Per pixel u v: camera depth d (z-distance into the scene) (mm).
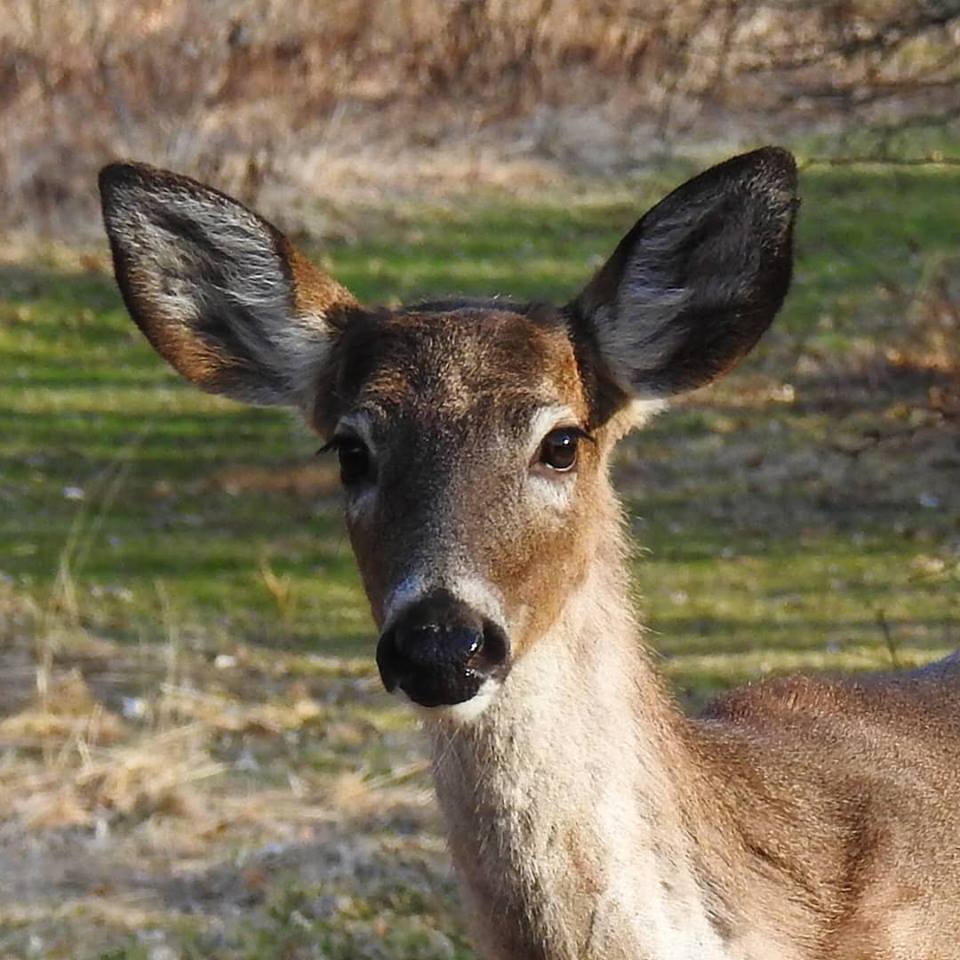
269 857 12508
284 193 25406
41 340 22500
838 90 17109
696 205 8117
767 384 20516
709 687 14578
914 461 18828
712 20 20719
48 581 17062
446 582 7309
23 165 25359
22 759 13969
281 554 17766
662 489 18625
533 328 8008
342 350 8242
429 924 11539
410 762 13914
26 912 12008
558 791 7605
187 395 21297
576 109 27328
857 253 22734
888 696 9273
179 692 14773
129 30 26672
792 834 8211
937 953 8422
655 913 7684
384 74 27828
